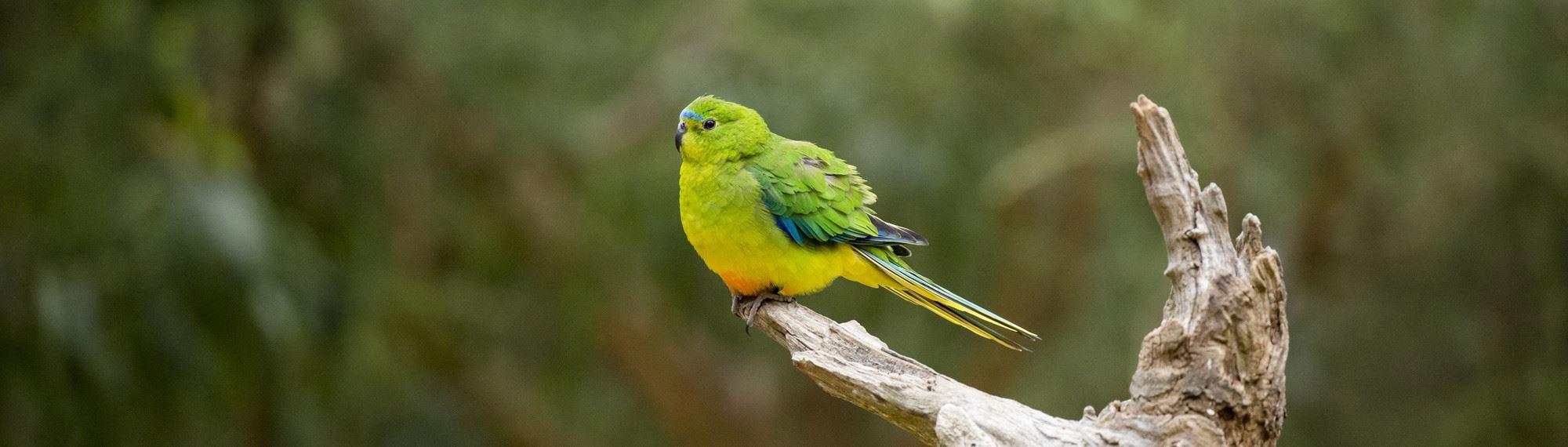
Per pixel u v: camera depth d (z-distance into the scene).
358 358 14.65
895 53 14.55
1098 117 14.80
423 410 18.05
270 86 12.55
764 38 14.57
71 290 10.86
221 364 11.59
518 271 15.90
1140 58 14.12
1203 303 5.71
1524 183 13.23
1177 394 5.70
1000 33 14.09
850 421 19.33
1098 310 17.67
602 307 16.41
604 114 15.23
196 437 12.72
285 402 13.02
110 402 11.17
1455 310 14.53
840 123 14.38
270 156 13.10
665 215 15.05
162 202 10.97
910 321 16.62
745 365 18.92
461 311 15.71
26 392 11.16
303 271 12.21
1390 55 12.85
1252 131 13.68
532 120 14.63
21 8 10.87
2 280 11.06
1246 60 13.23
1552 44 12.54
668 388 17.59
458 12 13.90
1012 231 17.20
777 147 8.54
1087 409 5.92
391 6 13.25
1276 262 5.63
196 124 11.79
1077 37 13.99
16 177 11.01
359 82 13.30
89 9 11.07
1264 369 5.67
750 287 8.59
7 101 10.93
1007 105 15.07
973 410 5.91
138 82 11.22
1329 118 13.18
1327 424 15.65
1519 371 14.03
